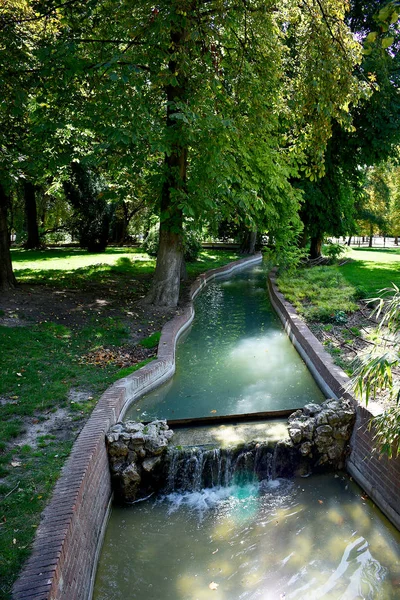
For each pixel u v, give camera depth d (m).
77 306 11.11
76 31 8.92
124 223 32.28
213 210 11.44
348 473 6.09
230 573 4.30
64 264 18.62
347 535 4.84
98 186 22.06
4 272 11.77
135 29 8.19
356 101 8.80
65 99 9.14
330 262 21.73
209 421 6.55
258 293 17.05
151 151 8.30
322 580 4.22
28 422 5.52
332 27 8.61
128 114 7.83
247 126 10.13
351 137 17.75
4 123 9.98
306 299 13.31
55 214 31.59
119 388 6.66
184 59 8.30
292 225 18.03
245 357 9.47
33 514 3.74
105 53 8.83
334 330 9.84
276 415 6.75
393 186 36.59
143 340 9.10
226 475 5.82
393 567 4.39
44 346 8.16
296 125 11.26
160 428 6.05
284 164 13.16
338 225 20.39
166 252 11.85
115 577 4.25
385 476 5.12
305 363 9.05
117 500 5.46
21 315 9.68
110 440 5.39
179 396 7.45
